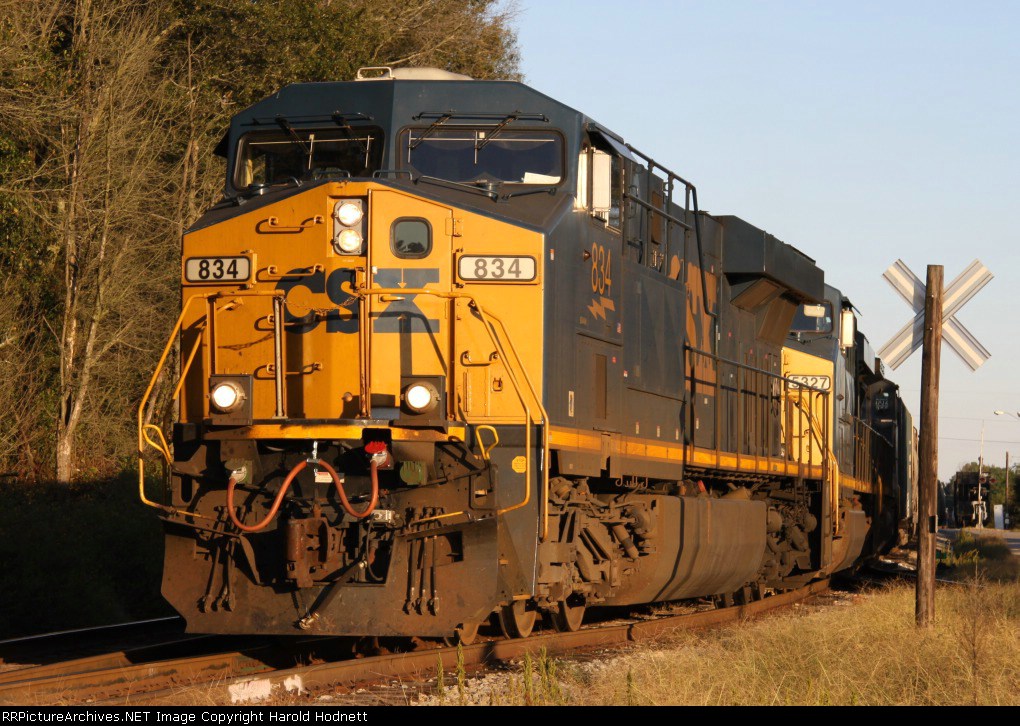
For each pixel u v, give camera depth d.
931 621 29.97
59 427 55.69
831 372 50.31
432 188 24.17
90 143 56.12
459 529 21.70
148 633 30.59
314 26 67.25
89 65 57.19
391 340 23.11
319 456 22.39
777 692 19.78
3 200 51.22
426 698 18.86
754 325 42.62
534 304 23.45
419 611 21.69
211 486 22.73
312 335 23.06
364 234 23.33
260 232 23.64
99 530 42.97
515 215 23.97
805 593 46.03
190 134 64.44
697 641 27.50
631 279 29.48
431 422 21.53
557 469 24.44
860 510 56.88
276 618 21.78
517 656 23.81
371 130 25.42
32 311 56.91
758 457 40.84
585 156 26.28
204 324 23.75
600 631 27.53
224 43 66.69
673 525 31.00
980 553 90.56
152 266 62.09
